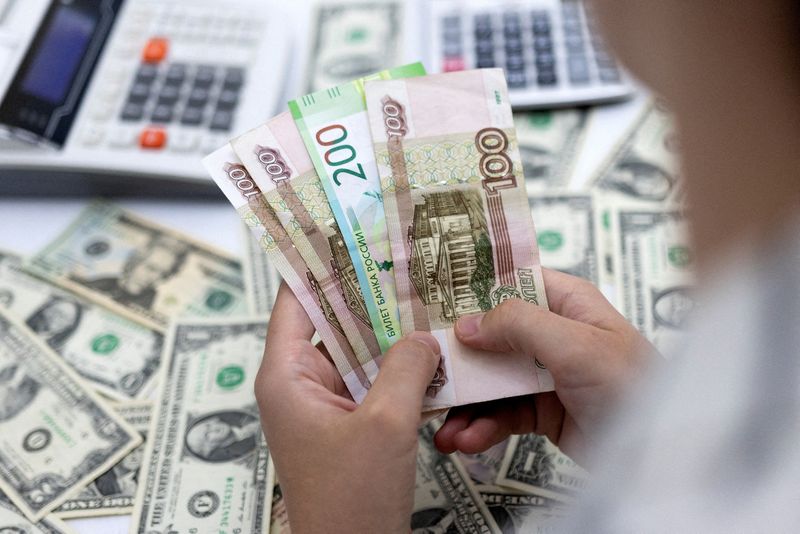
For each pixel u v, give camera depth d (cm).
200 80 71
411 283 49
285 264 50
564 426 50
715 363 26
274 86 71
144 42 73
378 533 41
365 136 52
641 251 64
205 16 75
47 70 68
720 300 27
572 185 69
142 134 67
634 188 68
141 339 61
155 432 55
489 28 77
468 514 50
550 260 64
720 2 22
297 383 45
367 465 40
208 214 69
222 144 67
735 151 24
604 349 43
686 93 24
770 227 26
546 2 80
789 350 25
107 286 64
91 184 68
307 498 41
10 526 51
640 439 28
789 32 22
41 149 66
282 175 51
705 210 26
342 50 77
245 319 61
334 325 49
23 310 62
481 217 50
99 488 53
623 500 28
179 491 52
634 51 25
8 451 54
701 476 26
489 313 47
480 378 48
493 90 52
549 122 73
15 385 58
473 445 50
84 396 57
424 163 50
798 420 25
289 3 82
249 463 53
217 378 58
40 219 68
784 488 25
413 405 42
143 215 68
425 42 78
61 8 72
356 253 50
